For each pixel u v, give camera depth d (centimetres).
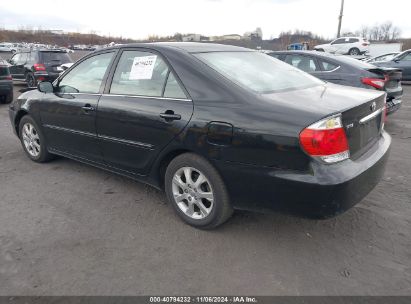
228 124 294
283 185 277
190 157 324
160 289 264
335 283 268
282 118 276
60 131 456
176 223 351
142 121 350
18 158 547
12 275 278
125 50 394
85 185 441
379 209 376
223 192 312
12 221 358
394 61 1544
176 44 376
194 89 324
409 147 599
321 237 326
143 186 436
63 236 331
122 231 339
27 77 1443
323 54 771
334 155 271
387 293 258
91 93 412
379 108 339
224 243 318
